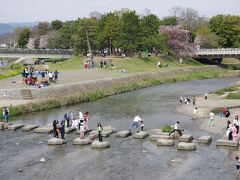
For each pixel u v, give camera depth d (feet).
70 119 177.88
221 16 611.06
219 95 275.18
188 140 147.74
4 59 547.08
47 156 132.26
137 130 169.48
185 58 513.45
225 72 460.55
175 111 215.92
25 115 201.46
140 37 451.53
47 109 219.82
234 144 140.05
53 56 499.10
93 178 112.06
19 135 160.86
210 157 129.29
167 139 147.13
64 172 116.88
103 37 446.60
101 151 138.10
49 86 242.58
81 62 417.90
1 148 141.59
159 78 372.99
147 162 125.49
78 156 132.36
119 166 122.01
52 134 162.71
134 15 450.30
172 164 123.13
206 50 507.71
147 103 245.04
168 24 612.70
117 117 199.72
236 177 110.93
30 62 465.88
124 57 447.42
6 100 219.20
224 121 184.03
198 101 249.34
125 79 322.55
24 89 228.22
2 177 112.37
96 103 245.24
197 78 408.67
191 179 110.22
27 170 118.52
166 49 486.79
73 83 262.26
